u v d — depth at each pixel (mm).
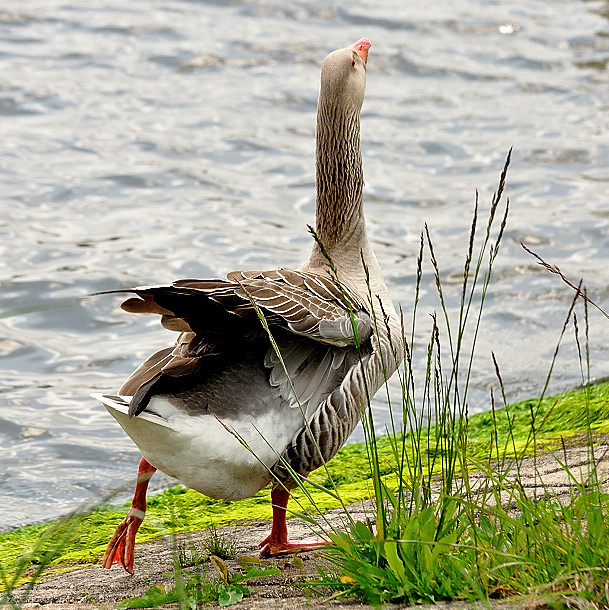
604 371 12273
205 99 22219
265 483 7230
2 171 18250
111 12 27672
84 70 23516
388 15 28359
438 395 7336
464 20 28547
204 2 28828
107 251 15625
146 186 18062
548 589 5500
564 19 29000
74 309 14055
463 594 5555
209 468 6660
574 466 8281
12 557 8211
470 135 20875
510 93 23453
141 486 7062
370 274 8531
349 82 8312
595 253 15969
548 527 5828
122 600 6453
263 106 21938
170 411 6504
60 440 10938
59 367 12688
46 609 6277
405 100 22906
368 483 9258
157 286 6301
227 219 16922
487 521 6312
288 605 5801
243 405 6832
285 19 27797
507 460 8906
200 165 18984
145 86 22859
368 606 5684
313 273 7641
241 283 6680
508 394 11820
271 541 7414
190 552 7500
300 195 18031
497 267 15469
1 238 15867
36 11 27312
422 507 6270
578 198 17984
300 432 7102
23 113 20922
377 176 18938
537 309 14219
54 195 17484
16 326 13664
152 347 13227
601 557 5707
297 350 7188
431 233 16703
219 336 6852
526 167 19375
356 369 7379
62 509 9523
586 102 22875
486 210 17562
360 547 6137
